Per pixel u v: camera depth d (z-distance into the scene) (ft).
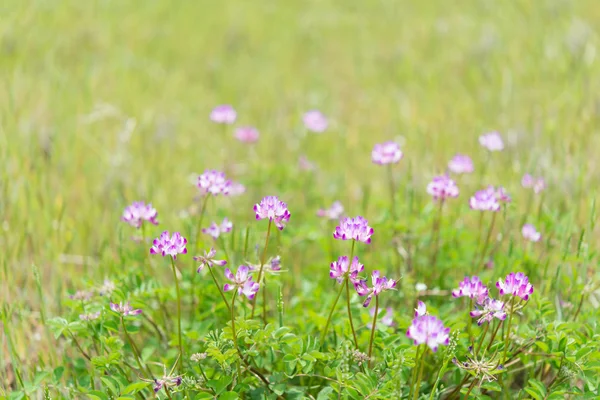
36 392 4.96
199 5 11.66
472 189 5.82
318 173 6.19
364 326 4.93
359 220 4.68
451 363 4.87
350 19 10.89
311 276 5.40
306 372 4.72
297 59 9.52
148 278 5.19
